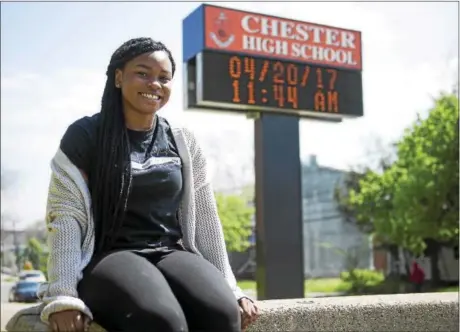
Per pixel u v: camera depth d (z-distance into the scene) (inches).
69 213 69.6
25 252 1729.8
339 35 410.3
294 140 383.6
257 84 374.3
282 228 371.2
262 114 377.4
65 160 71.7
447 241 805.2
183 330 61.5
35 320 68.6
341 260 1451.8
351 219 1178.6
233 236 1515.7
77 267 67.6
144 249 72.7
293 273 368.8
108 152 72.4
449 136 719.1
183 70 376.8
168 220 75.9
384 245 1064.2
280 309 86.5
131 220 73.2
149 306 61.1
